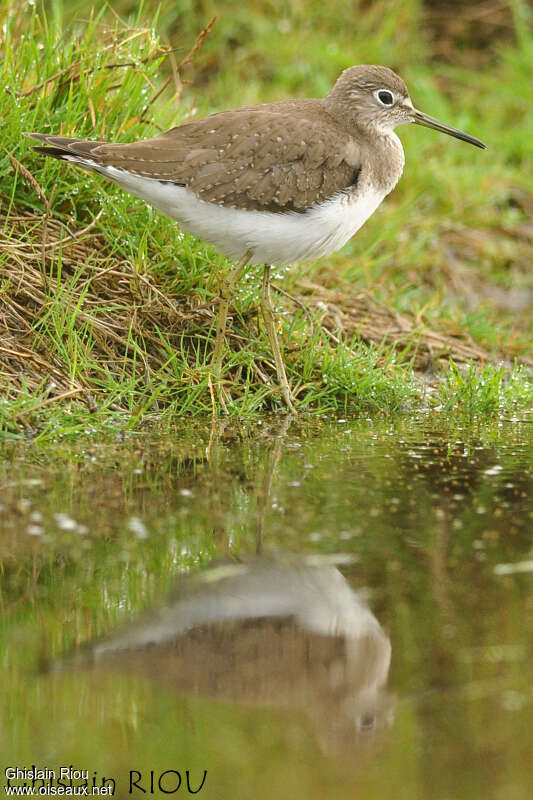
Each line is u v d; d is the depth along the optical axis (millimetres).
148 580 7668
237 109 11445
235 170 10773
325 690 6453
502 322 15195
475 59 20750
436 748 5934
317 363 12406
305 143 11008
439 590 7461
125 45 13836
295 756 5906
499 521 8633
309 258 11539
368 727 6129
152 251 12406
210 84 18453
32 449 10047
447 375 13180
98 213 12328
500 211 17641
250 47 19391
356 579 7617
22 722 6164
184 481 9391
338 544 8180
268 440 10688
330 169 11062
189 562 7914
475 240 16859
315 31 19922
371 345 12977
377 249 16188
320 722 6180
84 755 5945
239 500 8984
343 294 14414
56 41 13258
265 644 6941
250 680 6598
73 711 6281
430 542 8219
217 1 19578
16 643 6863
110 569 7762
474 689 6383
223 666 6695
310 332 12727
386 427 11359
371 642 6840
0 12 13078
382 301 14695
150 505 8828
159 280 12266
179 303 12289
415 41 20312
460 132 12688
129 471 9594
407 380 12547
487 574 7691
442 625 7012
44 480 9297
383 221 16297
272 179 10836
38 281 11555
